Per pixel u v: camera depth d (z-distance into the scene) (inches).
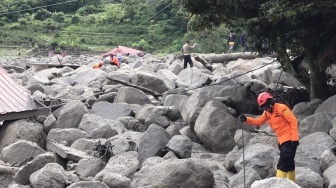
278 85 757.3
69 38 2731.3
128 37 2726.4
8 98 608.1
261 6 548.7
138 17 2896.2
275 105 383.9
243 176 407.5
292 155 380.5
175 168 390.9
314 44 592.7
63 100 744.3
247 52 1432.1
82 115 616.4
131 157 482.0
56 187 416.5
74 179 434.0
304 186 395.9
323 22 584.4
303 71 687.1
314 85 652.1
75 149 509.4
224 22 622.5
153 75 842.2
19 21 2947.8
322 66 601.6
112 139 523.5
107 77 890.7
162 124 601.9
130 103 727.7
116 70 1133.1
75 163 480.4
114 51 1713.8
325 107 556.1
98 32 2822.3
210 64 1259.2
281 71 741.3
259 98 389.1
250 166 434.0
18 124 573.0
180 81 931.3
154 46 2571.4
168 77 965.8
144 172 404.5
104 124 580.4
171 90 810.2
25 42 2694.4
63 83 968.9
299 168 414.3
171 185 387.2
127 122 621.9
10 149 501.7
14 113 587.8
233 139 531.2
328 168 410.6
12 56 2351.1
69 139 558.3
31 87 861.2
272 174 426.9
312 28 576.7
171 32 2647.6
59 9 3181.6
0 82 634.2
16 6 3073.3
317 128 508.7
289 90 673.0
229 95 641.6
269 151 440.8
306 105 588.1
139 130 611.8
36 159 451.2
